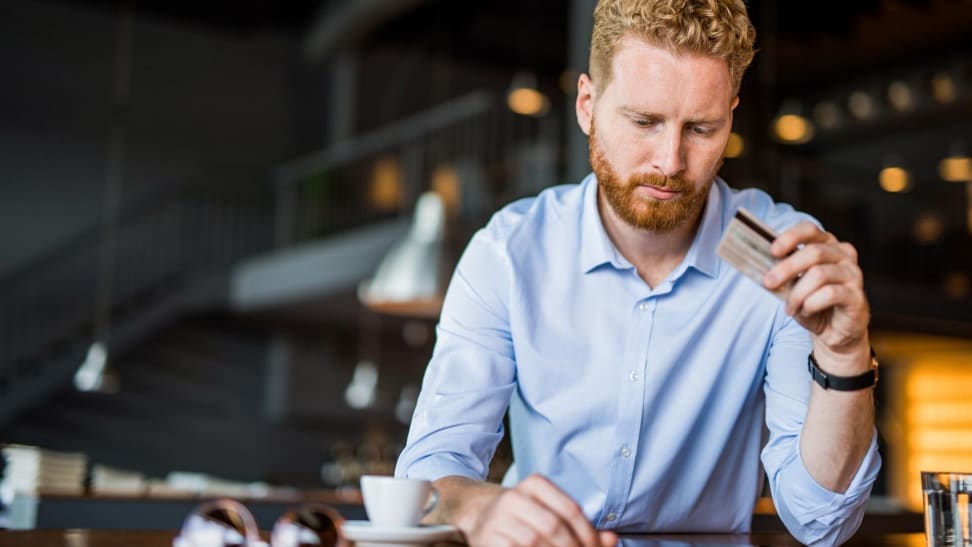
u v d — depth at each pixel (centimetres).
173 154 1052
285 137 1109
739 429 144
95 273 998
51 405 920
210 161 1070
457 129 1009
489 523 93
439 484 111
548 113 948
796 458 123
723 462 144
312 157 1119
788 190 842
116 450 945
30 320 962
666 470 139
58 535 115
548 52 1048
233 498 394
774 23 831
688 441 140
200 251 1050
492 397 138
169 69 1061
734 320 137
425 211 520
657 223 125
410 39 1066
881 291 767
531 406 142
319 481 769
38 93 997
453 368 138
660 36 117
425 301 506
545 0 993
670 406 138
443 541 94
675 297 137
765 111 656
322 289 838
